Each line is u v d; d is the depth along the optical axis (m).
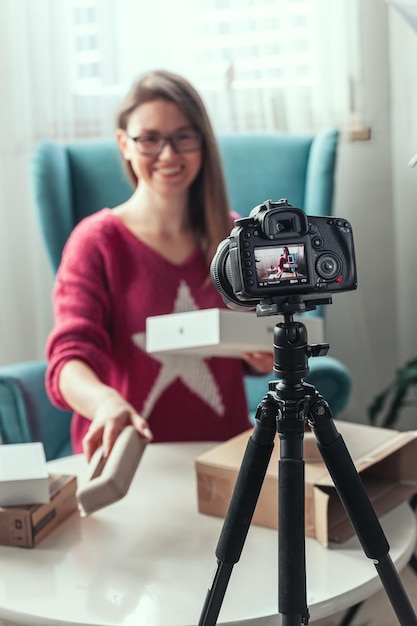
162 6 2.80
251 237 0.94
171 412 2.02
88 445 1.55
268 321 1.78
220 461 1.45
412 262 2.86
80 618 1.16
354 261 0.99
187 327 1.72
